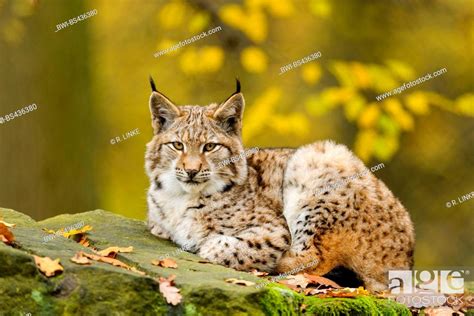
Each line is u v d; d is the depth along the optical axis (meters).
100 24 20.19
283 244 10.16
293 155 10.63
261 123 15.67
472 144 20.05
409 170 20.03
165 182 10.45
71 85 14.24
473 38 19.77
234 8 16.39
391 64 15.87
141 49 21.34
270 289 7.92
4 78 13.93
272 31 19.62
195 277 8.12
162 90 20.48
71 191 14.11
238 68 19.45
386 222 10.23
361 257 10.16
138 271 7.99
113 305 7.41
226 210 10.28
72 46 14.29
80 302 7.36
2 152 13.88
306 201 10.23
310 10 17.36
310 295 8.62
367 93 18.05
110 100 20.47
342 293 8.55
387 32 19.95
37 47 14.05
